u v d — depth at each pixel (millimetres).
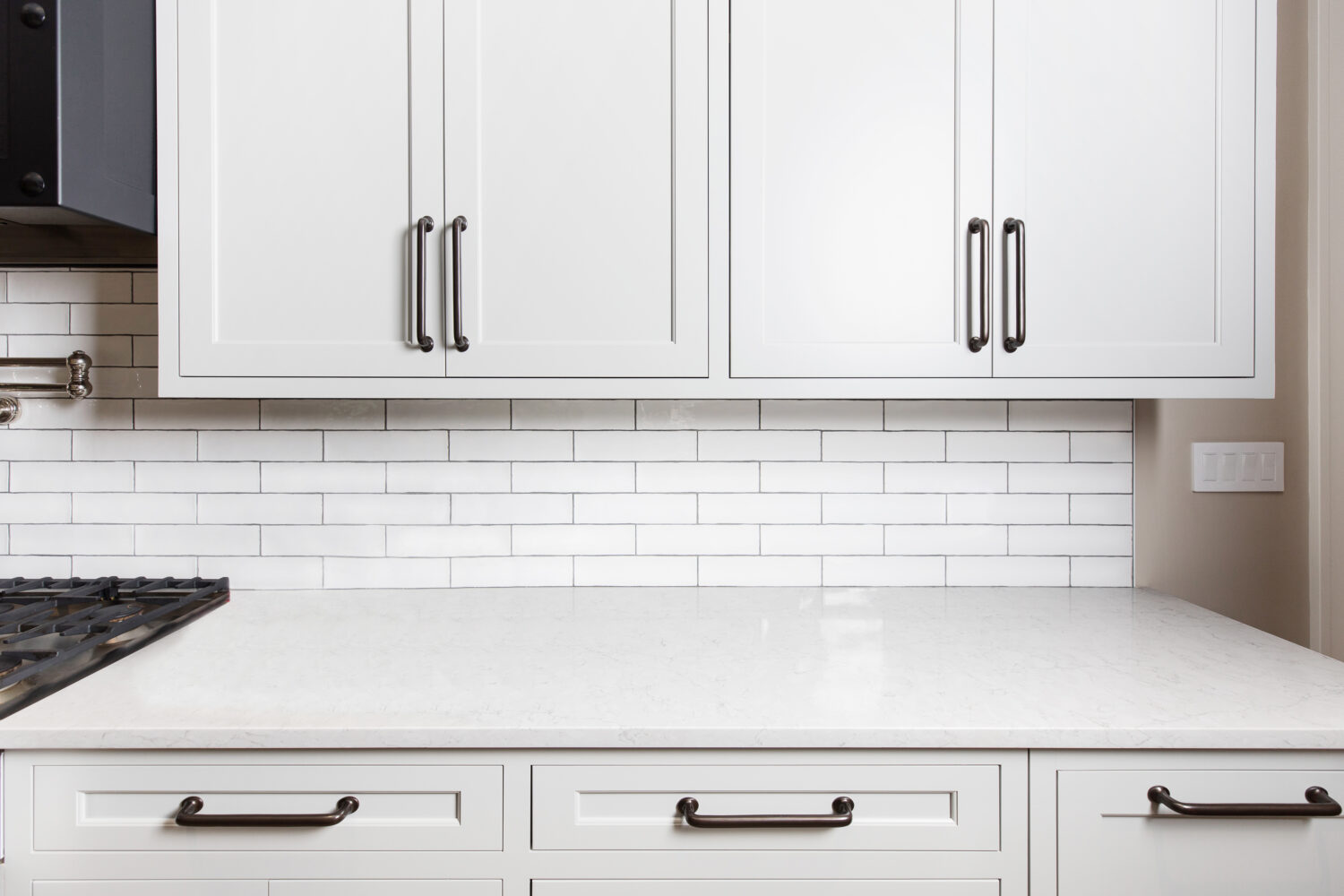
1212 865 926
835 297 1252
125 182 1208
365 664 1115
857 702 975
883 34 1245
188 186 1238
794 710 949
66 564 1544
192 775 916
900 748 924
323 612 1402
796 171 1247
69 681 1019
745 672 1081
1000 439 1558
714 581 1574
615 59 1240
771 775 924
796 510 1572
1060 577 1574
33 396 1529
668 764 924
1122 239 1252
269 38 1237
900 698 986
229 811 920
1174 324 1256
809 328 1255
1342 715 934
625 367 1252
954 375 1254
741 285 1247
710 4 1237
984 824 922
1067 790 921
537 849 926
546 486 1571
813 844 927
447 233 1240
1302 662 1125
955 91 1245
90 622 1198
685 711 946
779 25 1241
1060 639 1236
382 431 1560
